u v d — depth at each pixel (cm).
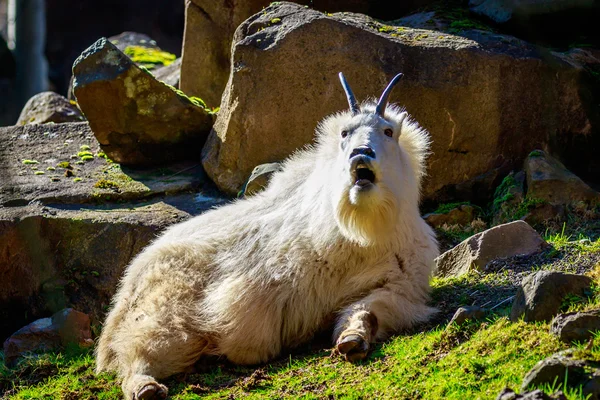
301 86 1786
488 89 1783
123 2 5131
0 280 1683
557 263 1380
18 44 4959
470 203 1770
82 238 1686
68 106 2567
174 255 1400
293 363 1252
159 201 1822
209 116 1994
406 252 1329
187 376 1272
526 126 1819
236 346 1298
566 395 916
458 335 1160
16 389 1359
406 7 2258
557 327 1065
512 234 1466
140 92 1902
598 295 1139
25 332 1509
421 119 1773
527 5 1992
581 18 2034
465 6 2159
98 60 1894
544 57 1834
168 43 5234
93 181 1883
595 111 1859
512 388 972
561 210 1623
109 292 1659
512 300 1266
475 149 1797
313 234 1320
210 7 2269
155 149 1961
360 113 1357
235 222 1434
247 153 1806
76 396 1266
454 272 1504
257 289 1319
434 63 1786
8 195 1797
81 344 1503
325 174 1345
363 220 1260
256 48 1792
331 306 1318
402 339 1220
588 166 1858
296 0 2241
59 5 5041
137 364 1259
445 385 1027
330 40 1789
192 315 1327
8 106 4894
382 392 1059
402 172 1328
